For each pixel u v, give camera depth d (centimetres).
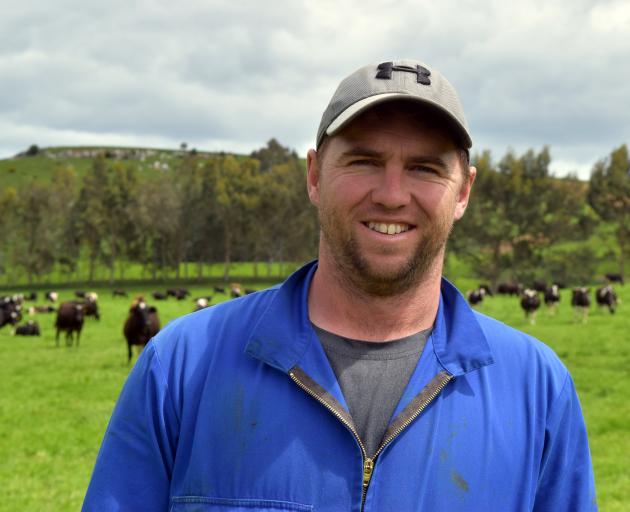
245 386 173
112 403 1491
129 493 175
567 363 1916
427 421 171
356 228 173
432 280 181
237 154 19538
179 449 176
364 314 178
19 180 14625
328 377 171
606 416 1290
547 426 183
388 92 170
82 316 2597
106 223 7831
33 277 8819
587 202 7656
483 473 169
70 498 864
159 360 183
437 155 173
